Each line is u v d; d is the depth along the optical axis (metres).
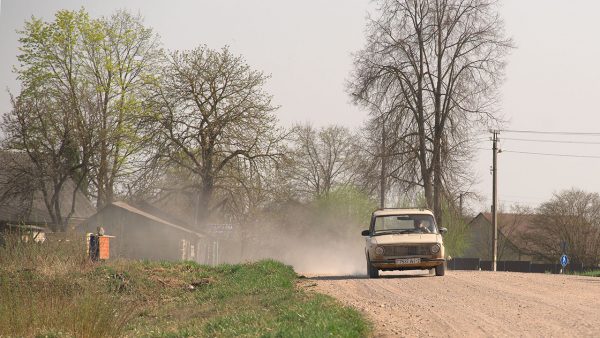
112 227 77.00
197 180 88.19
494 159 81.44
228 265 41.28
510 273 42.25
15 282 25.25
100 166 85.06
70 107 83.44
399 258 35.22
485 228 141.62
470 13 72.56
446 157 72.00
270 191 86.12
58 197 84.38
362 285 29.95
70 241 37.19
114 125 87.06
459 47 72.56
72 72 86.75
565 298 22.56
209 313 25.64
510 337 14.98
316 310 19.70
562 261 84.44
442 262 35.41
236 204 87.44
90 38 86.25
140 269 36.19
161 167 83.94
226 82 86.06
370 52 73.88
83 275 33.28
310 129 121.81
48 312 20.05
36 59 85.62
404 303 22.36
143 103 86.25
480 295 24.00
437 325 17.34
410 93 73.75
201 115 85.50
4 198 81.56
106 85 87.56
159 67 89.38
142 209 85.56
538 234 131.12
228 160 86.75
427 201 72.56
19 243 33.50
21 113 81.25
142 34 89.25
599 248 126.44
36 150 82.06
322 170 122.06
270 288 30.17
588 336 14.57
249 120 85.06
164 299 32.22
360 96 73.44
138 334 20.78
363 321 17.67
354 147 74.50
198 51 86.25
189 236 81.31
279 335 15.88
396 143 72.50
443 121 73.50
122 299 28.41
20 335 19.03
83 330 19.66
